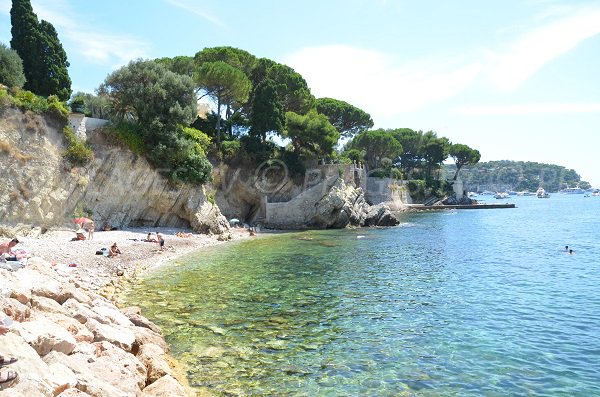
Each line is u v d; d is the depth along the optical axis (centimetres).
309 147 7738
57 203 3962
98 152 4475
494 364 1538
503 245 4750
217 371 1420
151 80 5084
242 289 2552
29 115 3828
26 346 963
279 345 1669
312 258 3728
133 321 1722
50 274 1909
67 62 4984
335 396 1275
